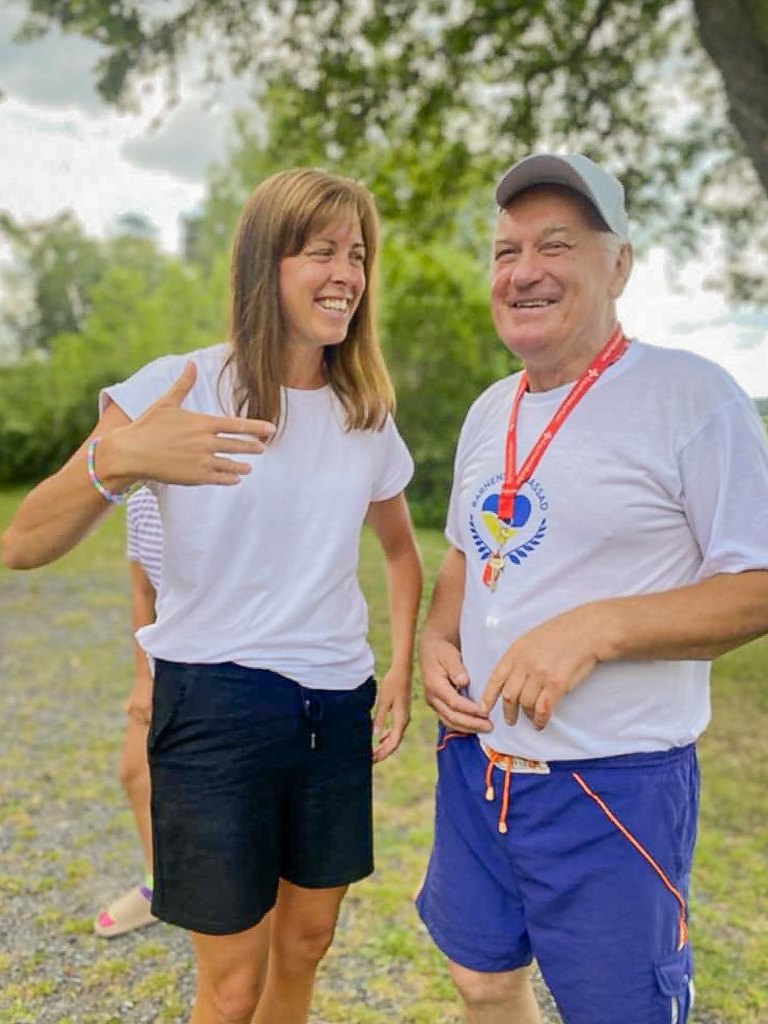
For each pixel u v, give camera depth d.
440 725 1.76
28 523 1.42
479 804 1.62
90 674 5.59
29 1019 2.32
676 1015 1.52
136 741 2.52
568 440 1.49
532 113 7.79
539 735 1.50
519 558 1.52
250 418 1.56
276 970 1.84
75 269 33.59
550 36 7.42
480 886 1.65
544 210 1.48
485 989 1.70
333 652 1.65
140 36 7.20
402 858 3.19
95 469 1.34
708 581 1.40
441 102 7.84
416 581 1.98
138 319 22.34
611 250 1.51
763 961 2.56
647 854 1.47
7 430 20.77
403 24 7.50
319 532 1.62
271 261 1.55
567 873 1.51
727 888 2.98
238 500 1.54
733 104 4.99
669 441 1.42
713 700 4.86
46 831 3.44
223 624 1.57
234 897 1.55
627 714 1.46
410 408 9.84
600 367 1.51
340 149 8.19
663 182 7.70
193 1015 1.70
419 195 8.59
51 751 4.29
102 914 2.72
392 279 10.31
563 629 1.41
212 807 1.54
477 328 10.15
